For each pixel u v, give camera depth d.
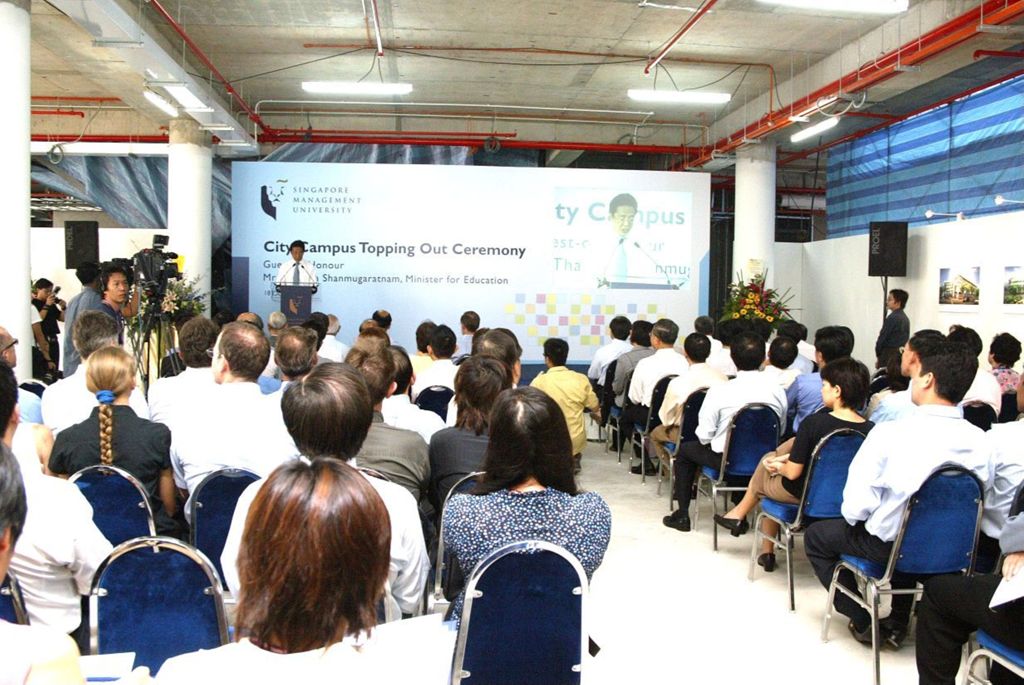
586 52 9.28
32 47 8.93
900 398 4.11
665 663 3.26
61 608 2.21
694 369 5.38
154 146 11.41
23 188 5.64
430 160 12.62
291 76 10.42
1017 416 5.36
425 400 5.02
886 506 3.00
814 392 5.21
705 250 11.38
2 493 1.17
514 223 11.11
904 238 9.57
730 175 13.66
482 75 10.29
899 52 7.42
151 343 7.33
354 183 10.93
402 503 2.24
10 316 5.59
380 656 1.20
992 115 9.27
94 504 2.77
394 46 9.16
